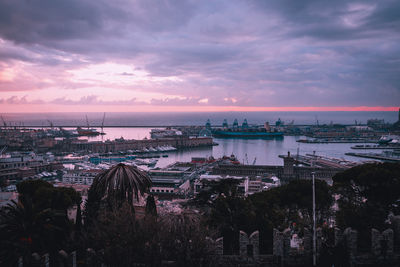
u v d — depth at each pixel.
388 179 67.50
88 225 60.00
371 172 69.50
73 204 79.69
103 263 41.50
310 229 48.34
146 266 39.47
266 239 56.97
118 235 41.78
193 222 45.91
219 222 59.78
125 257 39.44
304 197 80.19
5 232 45.91
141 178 58.12
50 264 44.59
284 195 83.50
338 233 45.94
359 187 78.50
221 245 45.66
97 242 43.31
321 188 82.44
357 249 46.12
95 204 62.62
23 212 48.09
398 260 45.12
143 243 40.50
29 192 77.94
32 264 41.47
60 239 50.78
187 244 41.16
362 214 56.28
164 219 52.75
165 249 40.81
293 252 46.16
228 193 66.94
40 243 46.44
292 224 74.62
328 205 81.62
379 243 45.19
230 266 46.03
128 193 55.91
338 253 44.03
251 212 61.31
